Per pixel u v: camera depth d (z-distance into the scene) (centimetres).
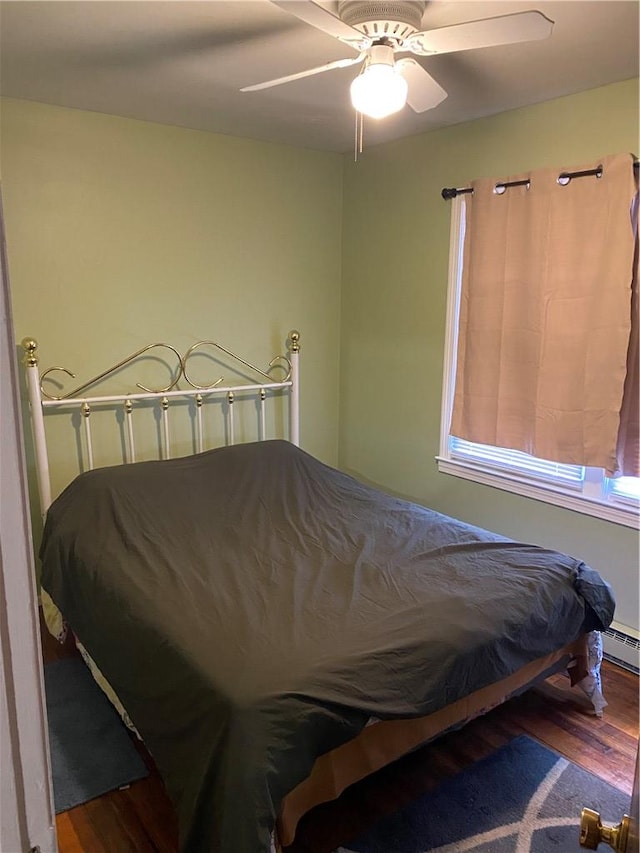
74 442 317
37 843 64
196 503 289
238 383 367
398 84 172
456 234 322
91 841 190
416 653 183
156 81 250
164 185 323
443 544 257
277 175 360
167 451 343
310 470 331
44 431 299
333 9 177
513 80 246
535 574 228
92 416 320
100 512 272
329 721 164
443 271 333
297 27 196
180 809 167
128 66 233
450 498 349
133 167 312
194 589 219
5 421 55
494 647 196
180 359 343
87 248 306
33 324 298
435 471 355
